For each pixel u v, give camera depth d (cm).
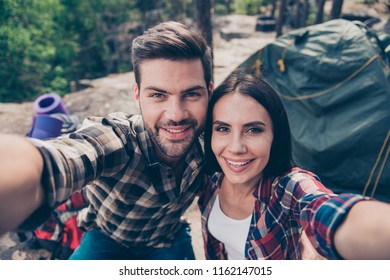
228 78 58
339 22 171
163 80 53
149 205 64
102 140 52
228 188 64
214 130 57
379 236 29
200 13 234
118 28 845
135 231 69
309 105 165
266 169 60
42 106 121
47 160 34
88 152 47
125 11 805
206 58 57
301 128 168
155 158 59
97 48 777
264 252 60
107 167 52
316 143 159
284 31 672
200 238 131
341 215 33
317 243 35
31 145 34
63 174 37
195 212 146
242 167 55
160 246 76
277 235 58
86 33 745
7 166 29
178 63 53
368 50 155
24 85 534
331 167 158
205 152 65
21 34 514
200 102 56
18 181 29
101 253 73
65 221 93
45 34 586
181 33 54
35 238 102
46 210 34
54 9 607
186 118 56
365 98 152
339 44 162
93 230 76
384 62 153
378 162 147
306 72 167
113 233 71
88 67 770
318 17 429
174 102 54
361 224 30
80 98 312
